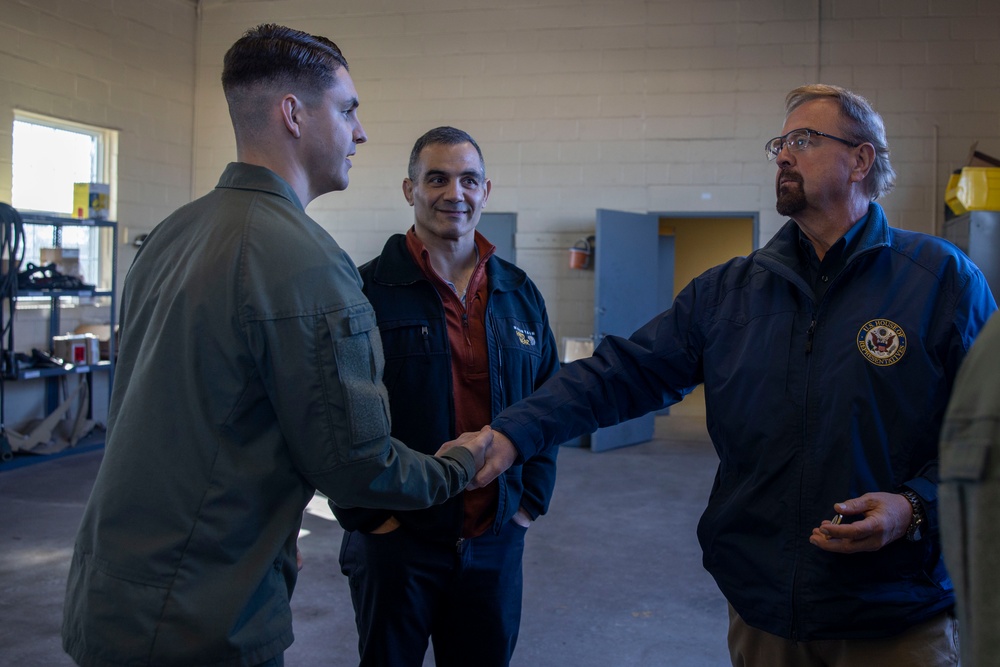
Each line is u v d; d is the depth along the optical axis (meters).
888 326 1.37
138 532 1.13
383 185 7.55
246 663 1.15
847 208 1.48
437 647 1.86
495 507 1.77
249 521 1.16
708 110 7.05
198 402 1.14
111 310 6.46
